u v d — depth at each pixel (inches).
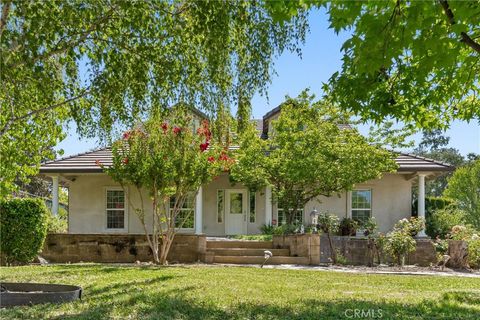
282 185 708.7
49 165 755.4
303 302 275.1
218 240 644.1
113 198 808.3
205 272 426.3
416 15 214.7
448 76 288.2
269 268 493.7
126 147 523.8
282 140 680.4
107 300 273.0
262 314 239.6
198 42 281.3
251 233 818.2
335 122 689.6
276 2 227.9
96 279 368.8
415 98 328.2
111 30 283.3
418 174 752.3
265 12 269.4
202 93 295.7
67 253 605.6
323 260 597.3
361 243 604.7
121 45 287.1
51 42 270.1
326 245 604.7
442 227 792.3
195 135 509.0
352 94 283.4
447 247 593.6
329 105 673.0
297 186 710.5
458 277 453.1
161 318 227.1
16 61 265.0
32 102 327.0
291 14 236.1
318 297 295.4
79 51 290.7
